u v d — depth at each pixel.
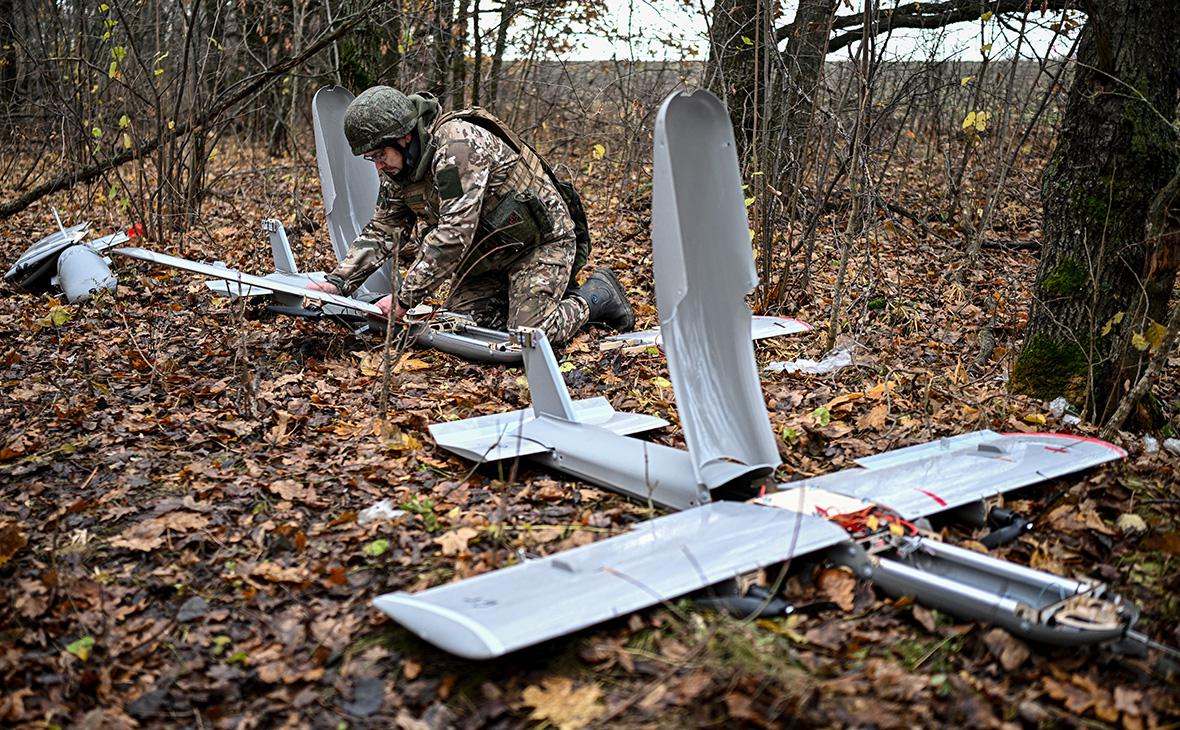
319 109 6.23
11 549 3.26
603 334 5.89
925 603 2.75
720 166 3.26
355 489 3.73
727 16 7.93
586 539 3.24
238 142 13.41
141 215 8.30
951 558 2.81
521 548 3.21
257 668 2.68
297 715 2.48
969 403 4.53
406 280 5.07
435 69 11.13
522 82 11.86
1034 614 2.50
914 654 2.60
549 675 2.53
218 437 4.21
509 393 4.78
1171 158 4.25
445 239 5.02
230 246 8.28
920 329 6.05
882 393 4.59
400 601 2.51
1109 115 4.29
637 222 8.84
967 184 9.92
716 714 2.33
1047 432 4.20
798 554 2.74
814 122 7.04
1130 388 4.37
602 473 3.58
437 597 2.51
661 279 3.17
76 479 3.84
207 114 8.45
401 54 9.74
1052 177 4.58
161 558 3.27
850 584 2.85
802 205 7.25
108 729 2.46
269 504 3.61
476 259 5.54
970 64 12.06
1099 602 2.47
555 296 5.49
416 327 5.45
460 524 3.42
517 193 5.33
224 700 2.58
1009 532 3.18
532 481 3.76
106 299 6.34
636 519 3.40
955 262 7.67
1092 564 3.12
